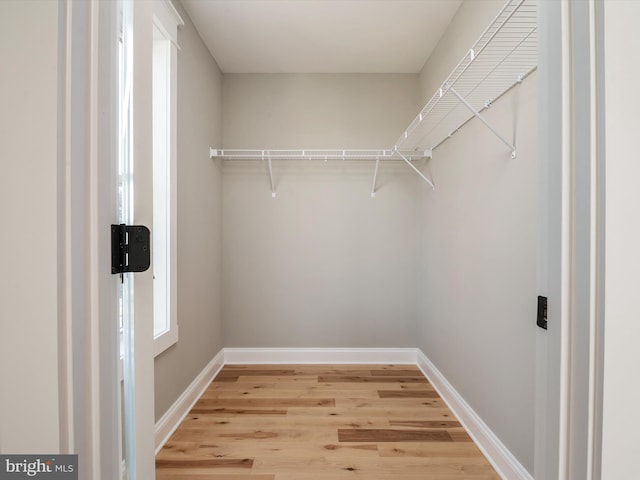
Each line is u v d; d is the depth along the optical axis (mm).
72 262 521
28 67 499
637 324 504
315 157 2967
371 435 1896
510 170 1550
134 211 663
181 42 2076
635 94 505
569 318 550
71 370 518
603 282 502
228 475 1575
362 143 2998
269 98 2986
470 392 1960
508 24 1271
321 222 2998
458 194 2143
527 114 1421
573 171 543
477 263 1878
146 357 697
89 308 548
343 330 3002
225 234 2984
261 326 3004
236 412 2145
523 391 1453
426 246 2775
